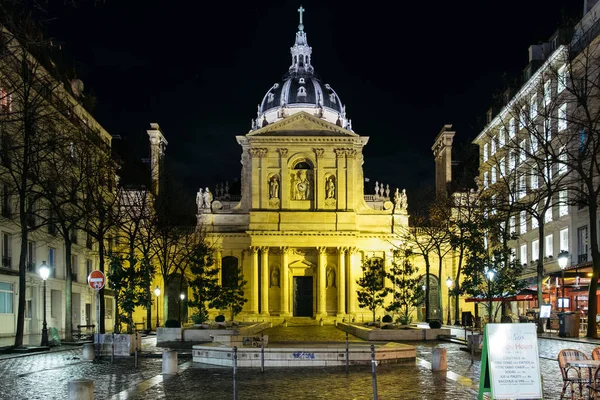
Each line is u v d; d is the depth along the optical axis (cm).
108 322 6156
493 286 3019
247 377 1956
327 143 7406
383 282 6950
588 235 4344
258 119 10469
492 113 6394
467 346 2853
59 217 3416
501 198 4619
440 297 5869
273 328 6150
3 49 2261
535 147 4838
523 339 1205
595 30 4172
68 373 2088
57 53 3612
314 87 10231
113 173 4609
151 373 2088
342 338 4144
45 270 3106
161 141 8244
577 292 4122
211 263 5409
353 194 7375
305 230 7206
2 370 2150
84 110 5091
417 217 7300
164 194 5841
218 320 4641
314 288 7481
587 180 3094
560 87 4397
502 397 1183
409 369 2138
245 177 7638
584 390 1545
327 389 1683
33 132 2961
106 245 6044
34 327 4556
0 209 4075
